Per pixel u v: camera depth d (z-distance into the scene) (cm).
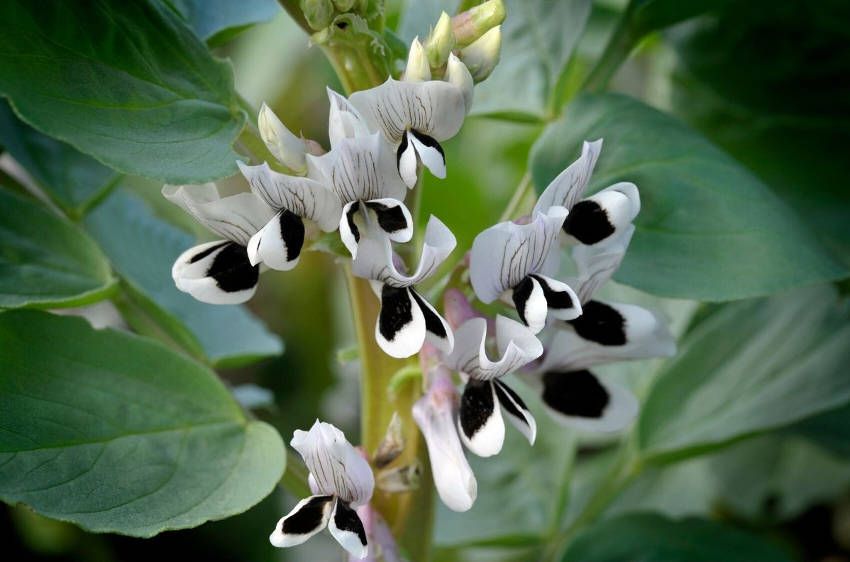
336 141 36
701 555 47
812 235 42
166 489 39
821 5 50
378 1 38
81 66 38
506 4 47
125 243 50
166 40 39
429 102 37
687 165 42
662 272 41
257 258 36
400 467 40
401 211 36
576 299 37
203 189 39
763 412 48
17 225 44
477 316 38
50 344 40
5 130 45
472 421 38
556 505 50
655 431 49
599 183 42
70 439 39
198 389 41
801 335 49
